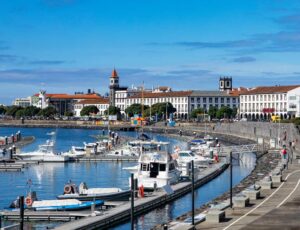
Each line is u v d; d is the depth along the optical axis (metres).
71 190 95.00
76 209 82.31
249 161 163.00
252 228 56.31
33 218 77.38
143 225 75.75
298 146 177.00
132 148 182.88
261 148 174.88
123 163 159.12
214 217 60.91
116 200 91.25
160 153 103.31
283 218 61.47
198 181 112.69
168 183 101.12
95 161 163.38
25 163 153.62
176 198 97.62
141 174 101.56
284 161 134.25
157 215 82.88
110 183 119.19
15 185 116.88
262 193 81.38
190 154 151.88
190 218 66.12
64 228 66.25
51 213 78.44
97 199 90.00
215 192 105.06
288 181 95.69
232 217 63.22
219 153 168.00
